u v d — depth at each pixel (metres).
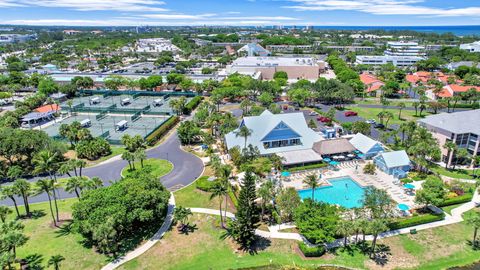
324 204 67.19
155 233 68.38
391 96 188.62
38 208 77.69
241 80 190.38
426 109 160.75
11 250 59.19
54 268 57.84
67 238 66.06
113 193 64.81
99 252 62.28
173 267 59.50
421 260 60.91
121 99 186.00
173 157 106.38
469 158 94.19
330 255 62.50
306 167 95.00
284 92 194.50
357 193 83.81
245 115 143.00
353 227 60.38
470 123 99.75
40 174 95.50
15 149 94.69
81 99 186.00
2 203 80.12
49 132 131.00
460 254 62.06
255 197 66.56
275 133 101.69
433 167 96.81
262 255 62.56
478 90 170.00
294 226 70.56
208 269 59.34
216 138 121.75
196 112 148.25
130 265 59.50
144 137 121.75
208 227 70.19
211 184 84.94
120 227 61.56
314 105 170.00
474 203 77.56
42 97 167.25
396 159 92.38
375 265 59.88
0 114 154.25
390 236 67.06
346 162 100.19
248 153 93.19
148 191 66.94
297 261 61.06
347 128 126.25
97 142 107.56
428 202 71.56
